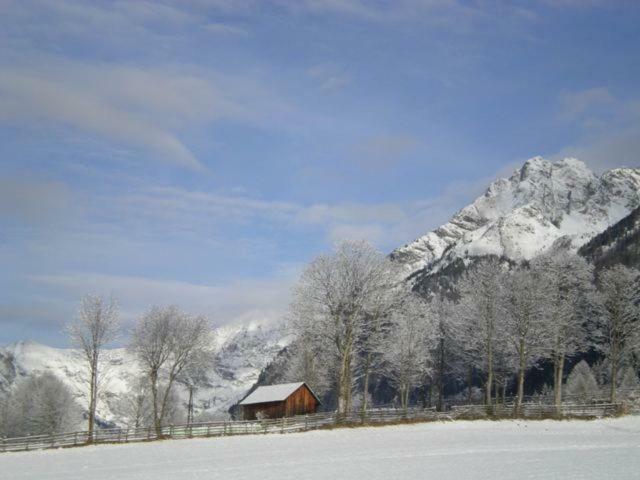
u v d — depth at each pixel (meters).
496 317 86.19
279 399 93.69
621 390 94.62
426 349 92.50
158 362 88.56
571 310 84.88
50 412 115.38
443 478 40.38
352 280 78.19
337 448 58.94
